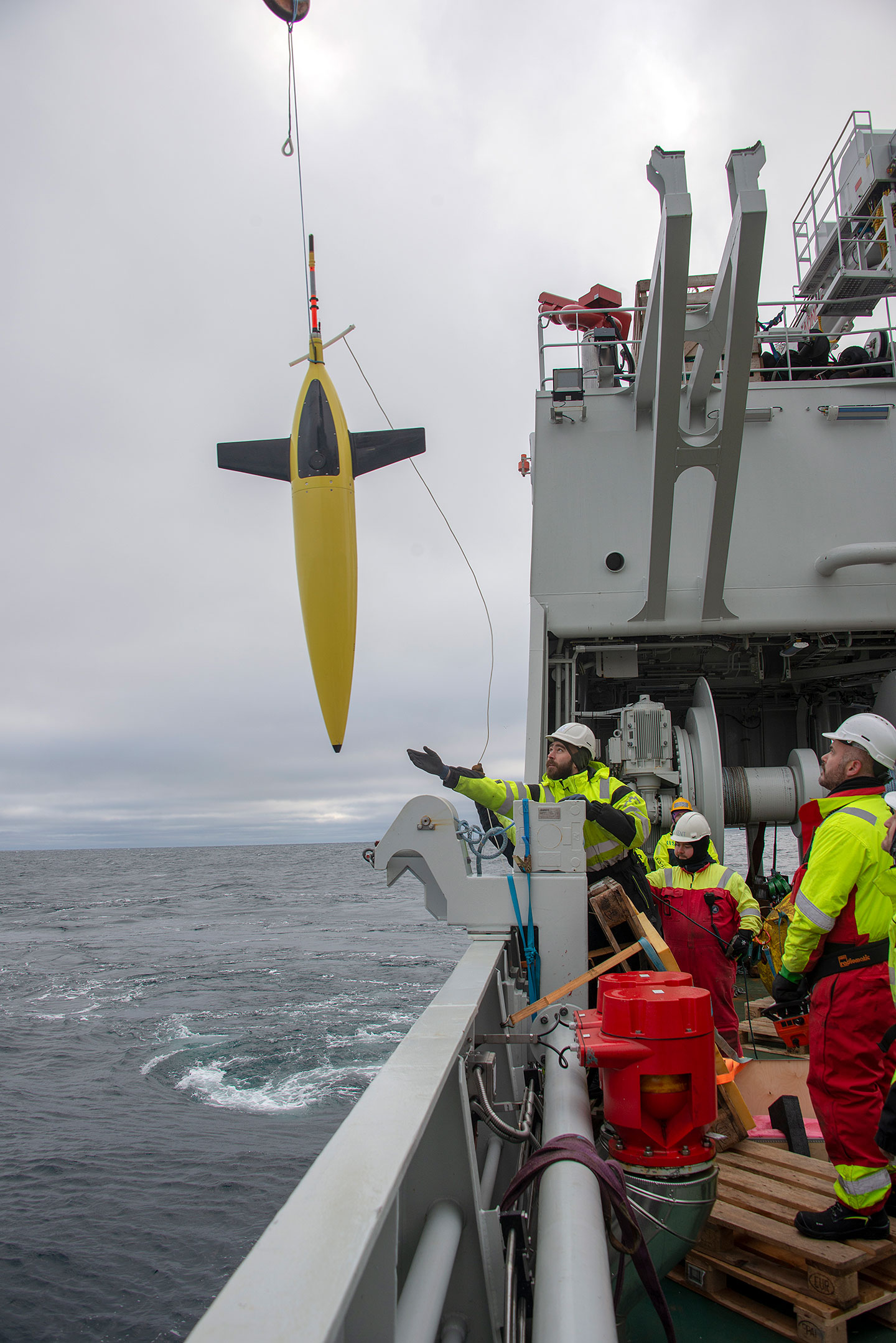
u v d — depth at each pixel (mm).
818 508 7191
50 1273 9953
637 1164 2188
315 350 5711
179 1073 19203
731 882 5180
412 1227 2004
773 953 6715
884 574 7066
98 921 62094
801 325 10875
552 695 7484
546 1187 1891
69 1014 26891
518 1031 3611
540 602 7234
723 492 6211
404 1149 1338
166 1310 9133
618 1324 2277
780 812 7543
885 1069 2621
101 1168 13344
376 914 63219
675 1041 2188
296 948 42344
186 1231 11023
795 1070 4113
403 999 27094
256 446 6059
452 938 44938
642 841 3945
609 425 7441
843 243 9625
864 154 9367
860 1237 2529
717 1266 2631
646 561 7199
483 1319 1961
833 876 2734
